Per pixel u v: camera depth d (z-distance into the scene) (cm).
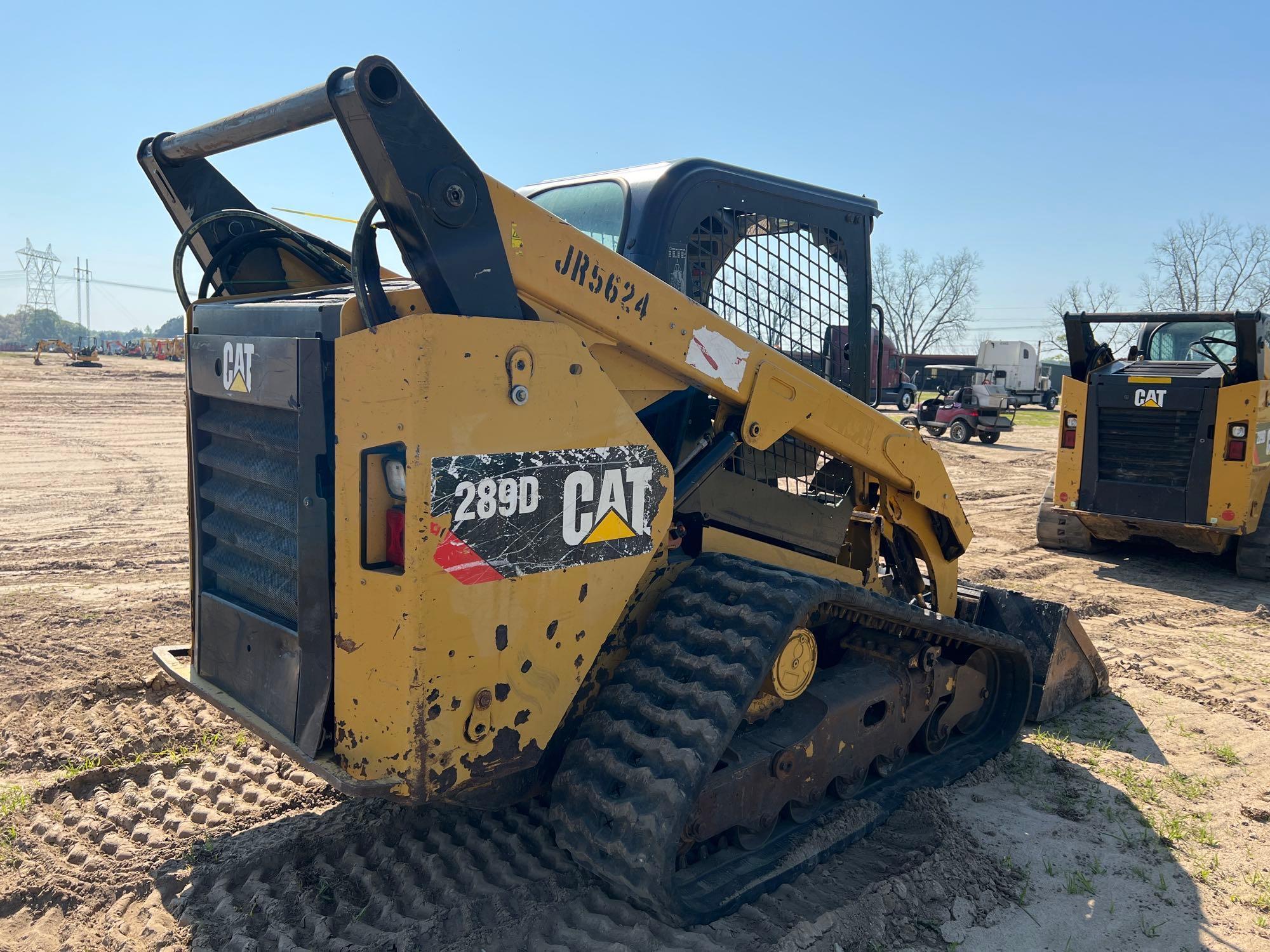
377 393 230
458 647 235
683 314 290
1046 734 444
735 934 271
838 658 379
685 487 307
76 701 428
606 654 294
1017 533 978
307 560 253
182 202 326
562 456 252
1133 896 309
